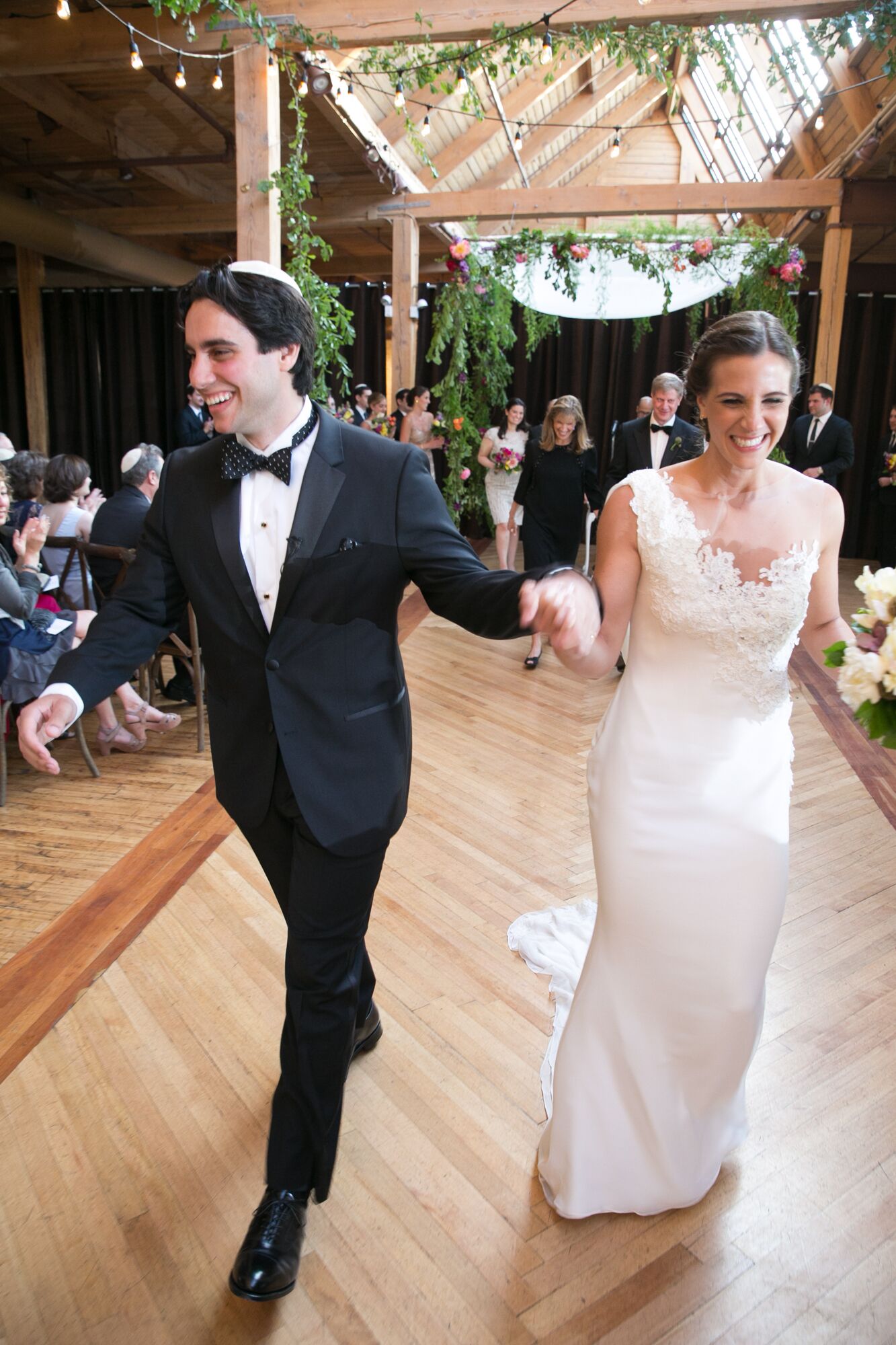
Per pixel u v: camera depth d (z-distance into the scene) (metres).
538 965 2.49
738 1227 1.72
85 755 3.82
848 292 10.73
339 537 1.49
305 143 8.21
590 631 1.34
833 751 4.38
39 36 5.71
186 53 5.51
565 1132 1.70
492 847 3.23
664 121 11.59
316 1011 1.57
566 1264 1.63
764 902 1.63
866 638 1.33
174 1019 2.27
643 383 11.62
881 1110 2.03
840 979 2.50
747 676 1.61
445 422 9.27
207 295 1.39
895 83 6.91
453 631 6.68
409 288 9.22
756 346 1.47
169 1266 1.62
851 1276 1.62
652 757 1.64
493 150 9.94
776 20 5.58
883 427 10.85
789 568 1.58
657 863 1.62
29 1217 1.71
